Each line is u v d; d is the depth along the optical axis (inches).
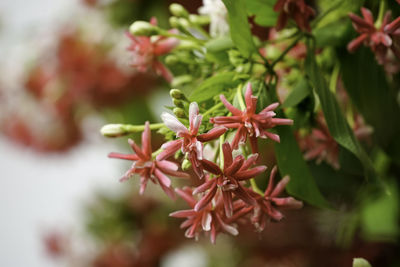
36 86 33.2
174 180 30.1
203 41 19.5
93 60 31.6
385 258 24.9
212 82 18.0
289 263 28.6
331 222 26.7
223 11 19.7
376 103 20.6
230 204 16.6
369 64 20.0
